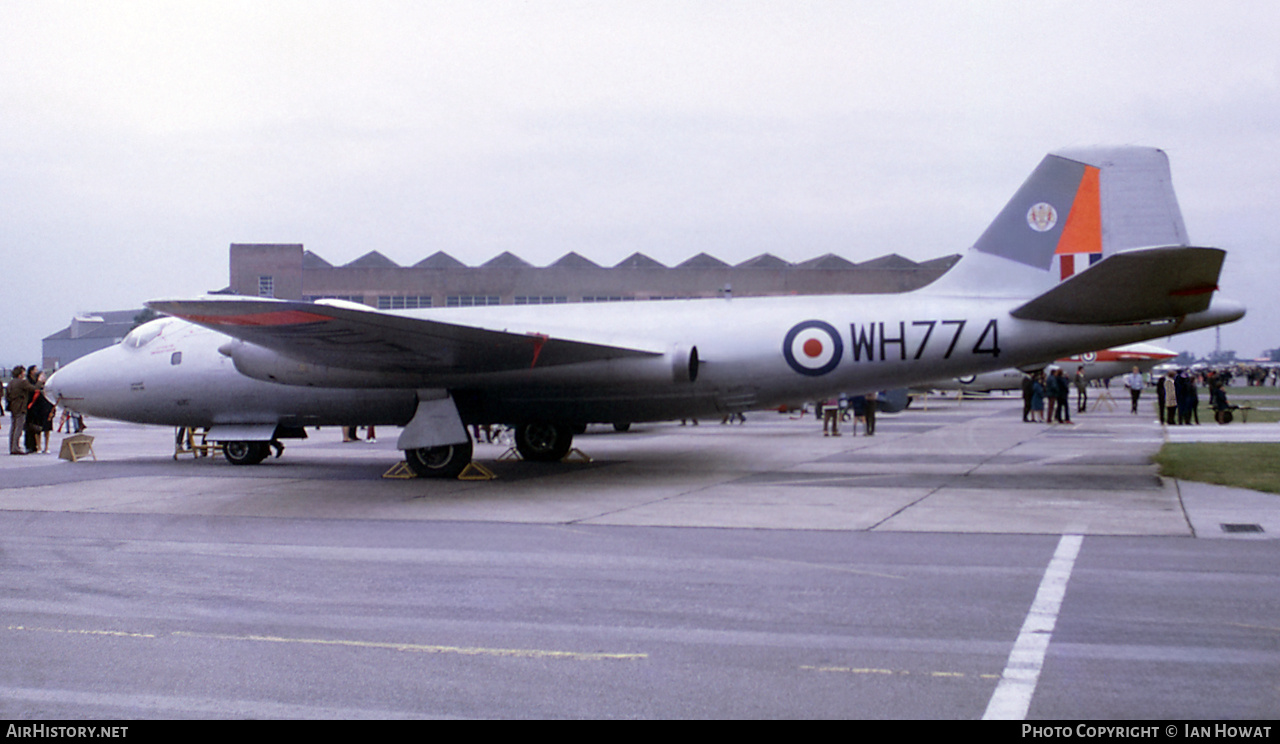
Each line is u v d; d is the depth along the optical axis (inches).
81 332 3939.5
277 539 419.5
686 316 668.1
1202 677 214.4
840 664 227.9
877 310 637.3
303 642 253.3
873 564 348.5
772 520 459.5
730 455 840.3
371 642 252.4
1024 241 629.6
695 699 204.8
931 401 2399.1
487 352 600.1
